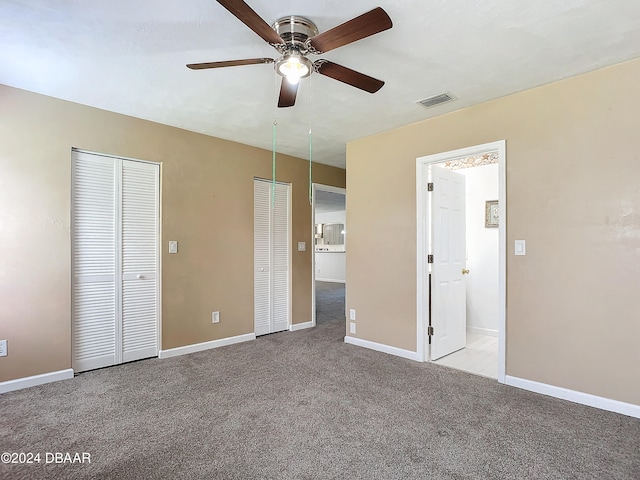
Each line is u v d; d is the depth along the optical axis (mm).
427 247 3359
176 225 3502
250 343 3922
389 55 2156
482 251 4402
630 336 2219
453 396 2533
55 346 2797
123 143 3162
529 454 1832
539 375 2588
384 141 3623
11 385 2602
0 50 2100
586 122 2389
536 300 2600
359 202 3855
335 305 6539
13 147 2639
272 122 3344
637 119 2203
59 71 2375
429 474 1681
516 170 2703
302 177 4715
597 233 2344
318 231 11820
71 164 2918
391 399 2488
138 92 2695
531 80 2498
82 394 2555
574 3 1674
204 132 3646
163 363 3234
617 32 1912
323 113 3115
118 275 3184
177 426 2115
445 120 3135
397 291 3496
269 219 4367
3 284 2588
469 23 1836
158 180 3430
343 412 2295
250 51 2131
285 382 2797
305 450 1874
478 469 1715
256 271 4223
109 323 3135
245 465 1748
